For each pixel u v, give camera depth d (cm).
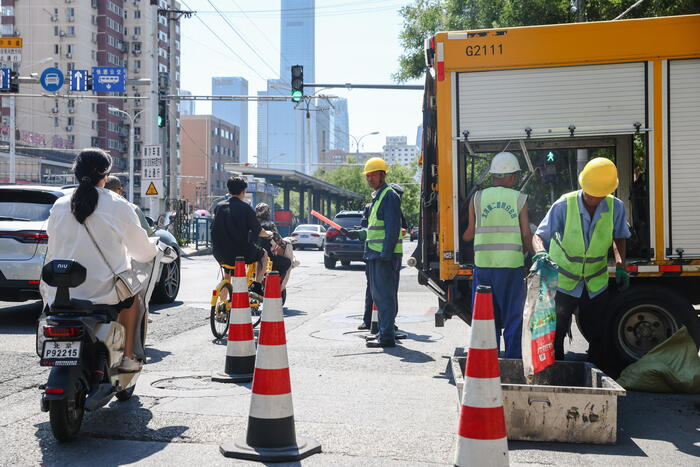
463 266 719
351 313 1166
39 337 493
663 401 596
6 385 621
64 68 11100
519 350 625
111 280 491
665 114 700
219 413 537
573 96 710
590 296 639
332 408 556
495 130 717
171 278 1257
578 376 562
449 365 734
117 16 11869
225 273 909
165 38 12481
